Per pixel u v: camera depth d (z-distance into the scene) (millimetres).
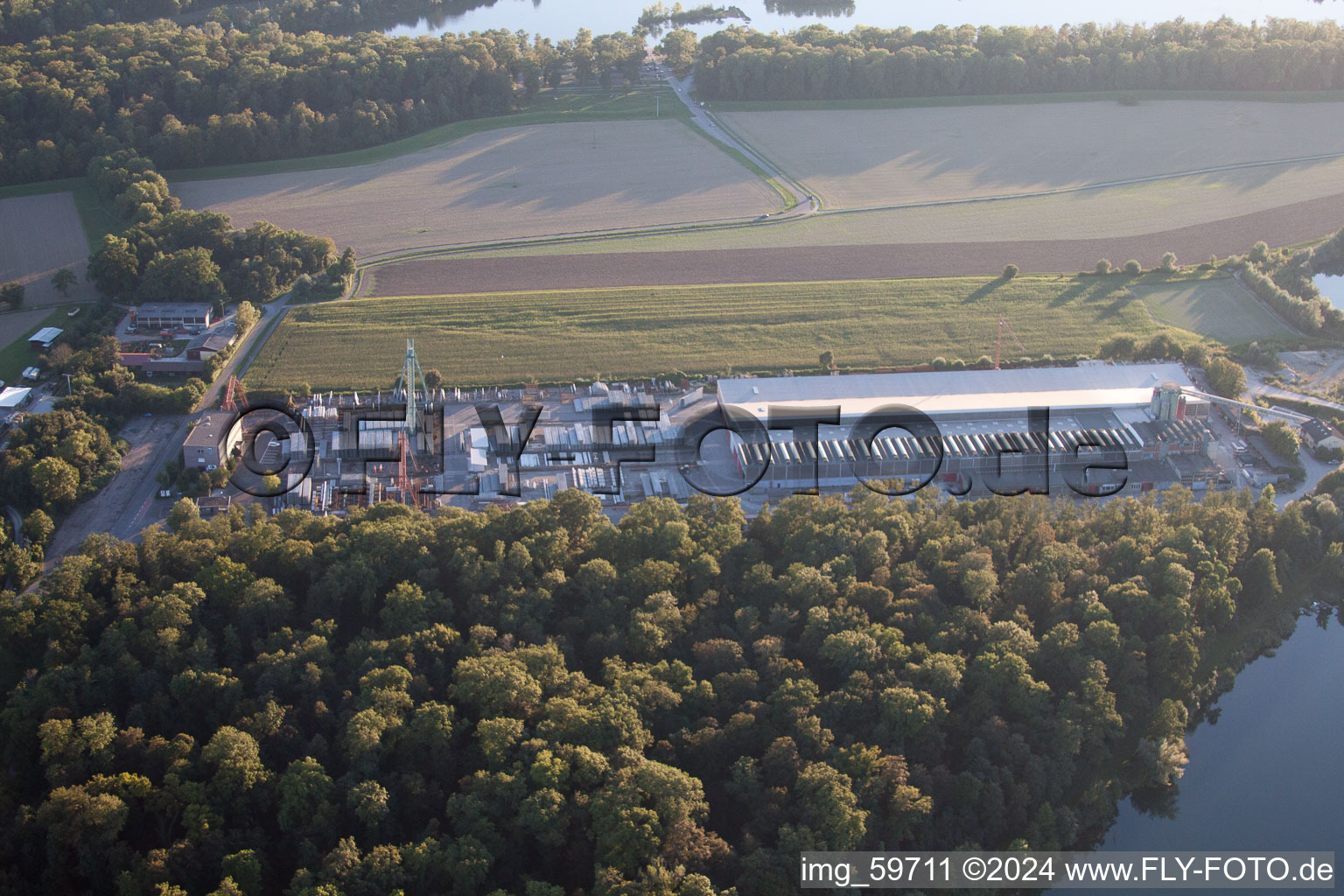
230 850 172375
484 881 170000
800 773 181625
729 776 187375
